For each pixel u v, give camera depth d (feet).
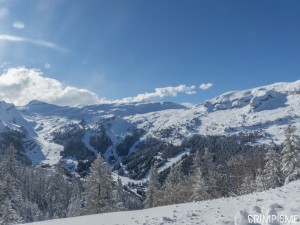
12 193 181.78
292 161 170.50
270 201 52.06
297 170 169.27
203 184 192.44
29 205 318.24
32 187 435.94
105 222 53.42
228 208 52.75
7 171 189.26
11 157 191.42
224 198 66.80
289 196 53.42
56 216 343.05
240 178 217.15
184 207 59.82
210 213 50.78
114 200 177.37
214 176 222.48
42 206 428.97
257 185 188.75
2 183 180.45
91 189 173.88
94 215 62.28
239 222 41.14
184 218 49.44
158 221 48.98
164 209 60.70
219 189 219.20
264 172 189.88
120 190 257.75
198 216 50.01
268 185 184.03
